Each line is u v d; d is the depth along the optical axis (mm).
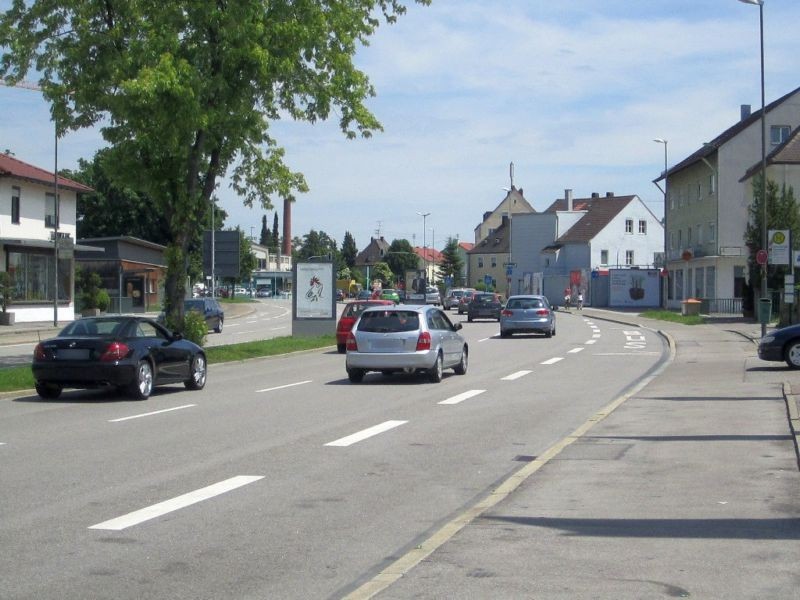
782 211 44375
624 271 78438
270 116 26156
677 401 15828
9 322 46750
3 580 6156
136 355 16750
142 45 22641
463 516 7777
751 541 6867
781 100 63625
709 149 65625
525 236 104875
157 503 8445
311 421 13938
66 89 24297
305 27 23828
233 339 39656
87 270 64250
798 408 14102
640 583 5867
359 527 7582
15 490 9008
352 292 113875
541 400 16641
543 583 5891
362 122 26031
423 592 5738
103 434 12688
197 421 13984
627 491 8719
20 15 24094
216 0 23297
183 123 22672
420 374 22031
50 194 52562
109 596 5836
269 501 8539
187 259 25781
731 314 57500
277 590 5949
